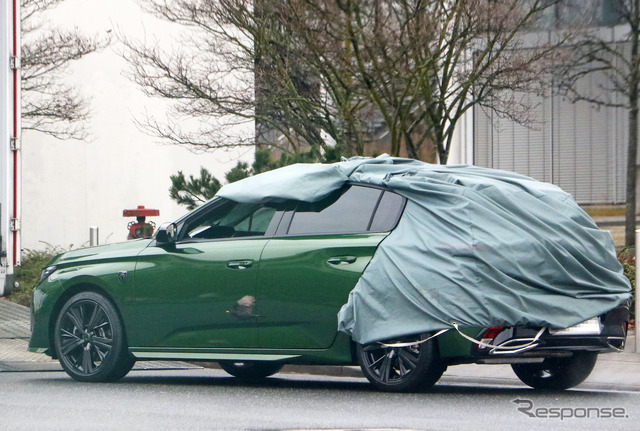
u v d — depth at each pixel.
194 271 15.61
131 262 16.22
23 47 37.78
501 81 29.11
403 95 27.59
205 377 18.12
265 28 29.81
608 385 16.08
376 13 26.66
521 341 13.57
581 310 13.84
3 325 23.94
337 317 14.40
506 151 34.31
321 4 26.95
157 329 15.89
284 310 14.85
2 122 22.48
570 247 14.07
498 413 12.65
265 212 15.56
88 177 41.78
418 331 13.62
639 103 31.22
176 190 28.39
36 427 11.51
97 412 12.76
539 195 14.52
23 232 40.19
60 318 16.62
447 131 30.00
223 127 35.66
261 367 17.88
